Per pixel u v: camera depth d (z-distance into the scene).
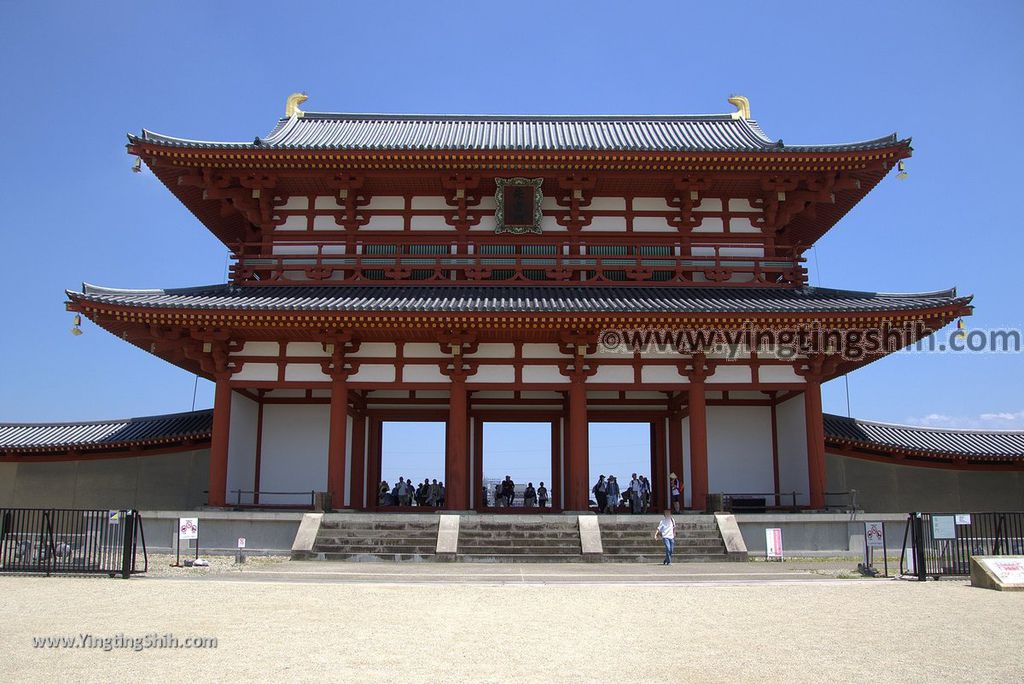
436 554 25.06
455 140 39.06
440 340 30.34
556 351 31.16
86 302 27.84
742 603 16.38
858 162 31.78
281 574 21.16
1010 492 35.72
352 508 32.88
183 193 34.53
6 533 21.78
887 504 35.47
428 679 10.10
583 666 10.83
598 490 35.28
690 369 31.03
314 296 31.06
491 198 34.50
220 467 30.06
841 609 15.66
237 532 27.53
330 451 30.34
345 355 31.03
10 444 35.59
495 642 12.31
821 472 30.58
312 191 34.12
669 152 31.34
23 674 10.26
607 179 33.53
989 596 17.64
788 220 34.28
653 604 16.16
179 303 28.75
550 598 16.86
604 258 33.31
